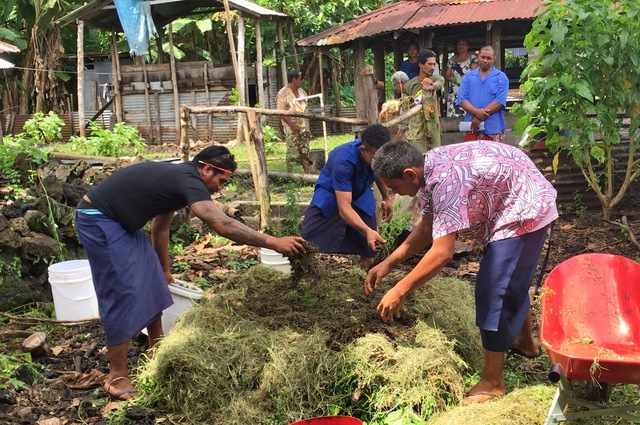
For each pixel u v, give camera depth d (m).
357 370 3.79
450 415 3.58
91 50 21.69
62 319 5.43
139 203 4.18
